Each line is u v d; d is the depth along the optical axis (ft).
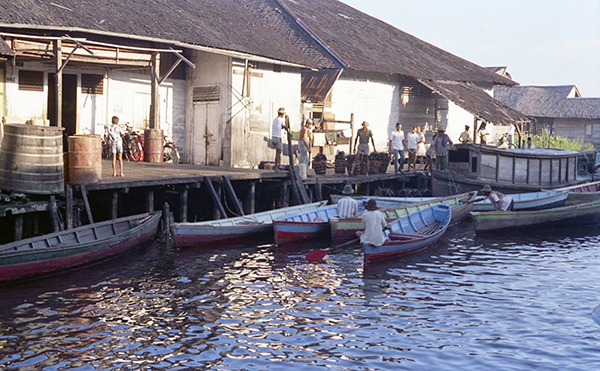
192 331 35.86
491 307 41.42
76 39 60.18
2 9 58.44
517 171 87.04
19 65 68.33
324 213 66.33
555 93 213.87
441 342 34.86
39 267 44.65
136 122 81.15
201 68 81.97
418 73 111.55
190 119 83.87
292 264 52.34
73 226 51.49
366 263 51.72
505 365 31.71
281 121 71.46
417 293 44.50
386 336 35.68
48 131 48.65
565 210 73.61
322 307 40.83
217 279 46.78
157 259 52.21
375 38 122.21
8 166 48.70
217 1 99.09
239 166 80.02
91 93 76.02
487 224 68.49
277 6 113.29
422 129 117.70
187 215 67.51
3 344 33.17
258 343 34.27
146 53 72.28
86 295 41.88
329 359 32.24
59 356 31.89
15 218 48.32
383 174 83.30
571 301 43.04
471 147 86.69
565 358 32.68
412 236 57.26
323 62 97.04
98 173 52.85
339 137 97.76
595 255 59.47
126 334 35.14
